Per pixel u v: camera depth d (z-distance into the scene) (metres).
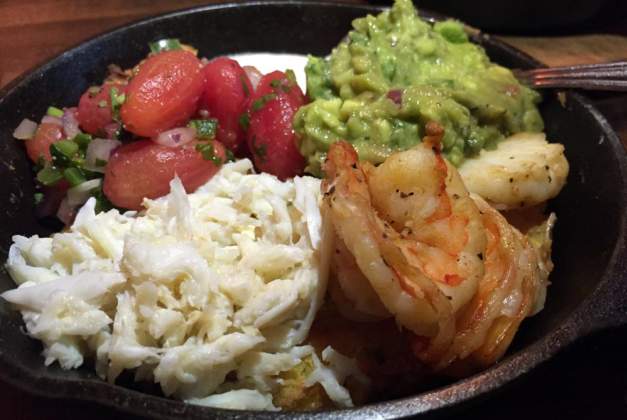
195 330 0.16
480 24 0.31
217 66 0.21
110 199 0.20
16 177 0.20
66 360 0.15
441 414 0.13
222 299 0.16
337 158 0.15
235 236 0.18
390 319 0.17
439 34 0.23
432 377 0.16
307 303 0.17
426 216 0.16
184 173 0.20
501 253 0.16
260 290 0.16
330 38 0.27
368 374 0.17
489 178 0.19
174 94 0.20
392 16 0.22
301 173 0.21
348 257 0.15
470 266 0.15
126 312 0.16
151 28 0.25
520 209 0.20
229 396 0.15
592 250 0.18
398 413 0.13
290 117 0.21
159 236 0.17
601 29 0.32
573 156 0.21
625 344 0.17
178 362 0.15
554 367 0.16
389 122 0.20
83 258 0.17
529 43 0.30
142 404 0.13
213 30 0.27
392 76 0.21
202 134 0.20
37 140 0.21
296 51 0.28
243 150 0.22
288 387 0.16
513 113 0.21
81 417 0.15
